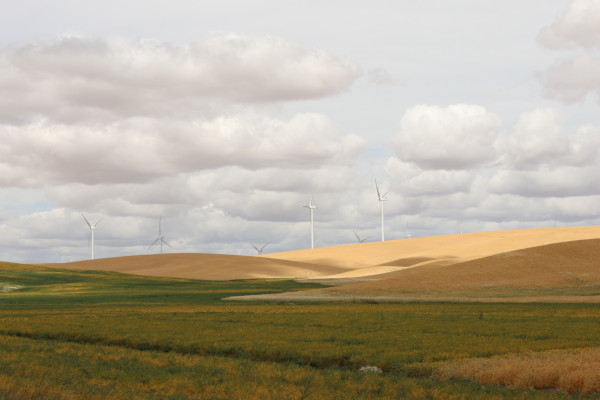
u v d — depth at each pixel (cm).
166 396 2292
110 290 12175
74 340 4394
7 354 3338
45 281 14500
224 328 4928
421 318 5781
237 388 2480
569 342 3941
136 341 4109
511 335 4372
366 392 2453
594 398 2372
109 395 2270
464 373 2847
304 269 18262
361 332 4641
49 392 2247
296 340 4162
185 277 16875
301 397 2333
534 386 2648
